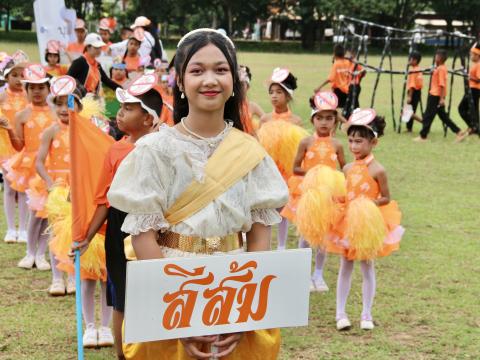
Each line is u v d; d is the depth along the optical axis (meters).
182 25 58.62
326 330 6.12
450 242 8.70
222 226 3.45
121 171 3.42
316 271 7.11
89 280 5.66
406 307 6.62
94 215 4.84
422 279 7.39
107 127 7.16
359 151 6.35
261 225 3.61
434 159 14.09
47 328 6.07
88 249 5.50
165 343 3.49
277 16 55.81
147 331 3.25
